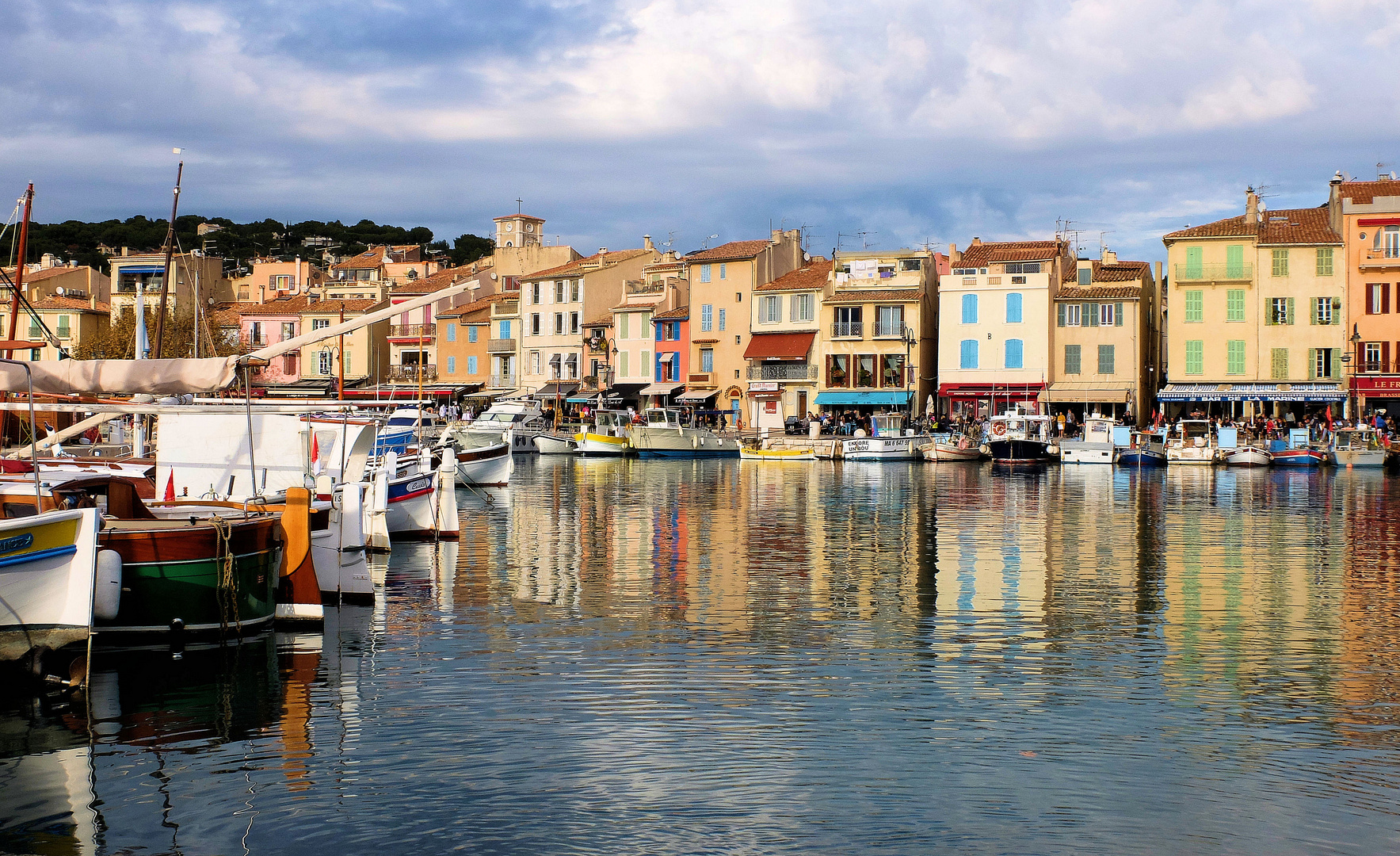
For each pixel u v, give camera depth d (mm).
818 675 19641
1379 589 28016
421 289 119250
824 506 49438
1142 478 68312
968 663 20500
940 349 94188
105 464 30500
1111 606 25828
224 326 113750
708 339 103062
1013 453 80938
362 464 35969
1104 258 100188
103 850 12898
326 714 17359
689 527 41094
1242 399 85750
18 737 16297
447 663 20344
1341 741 16438
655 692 18578
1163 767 15398
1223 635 22812
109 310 112812
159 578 20469
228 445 28578
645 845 13055
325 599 25359
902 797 14352
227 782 14727
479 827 13492
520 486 61188
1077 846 13117
